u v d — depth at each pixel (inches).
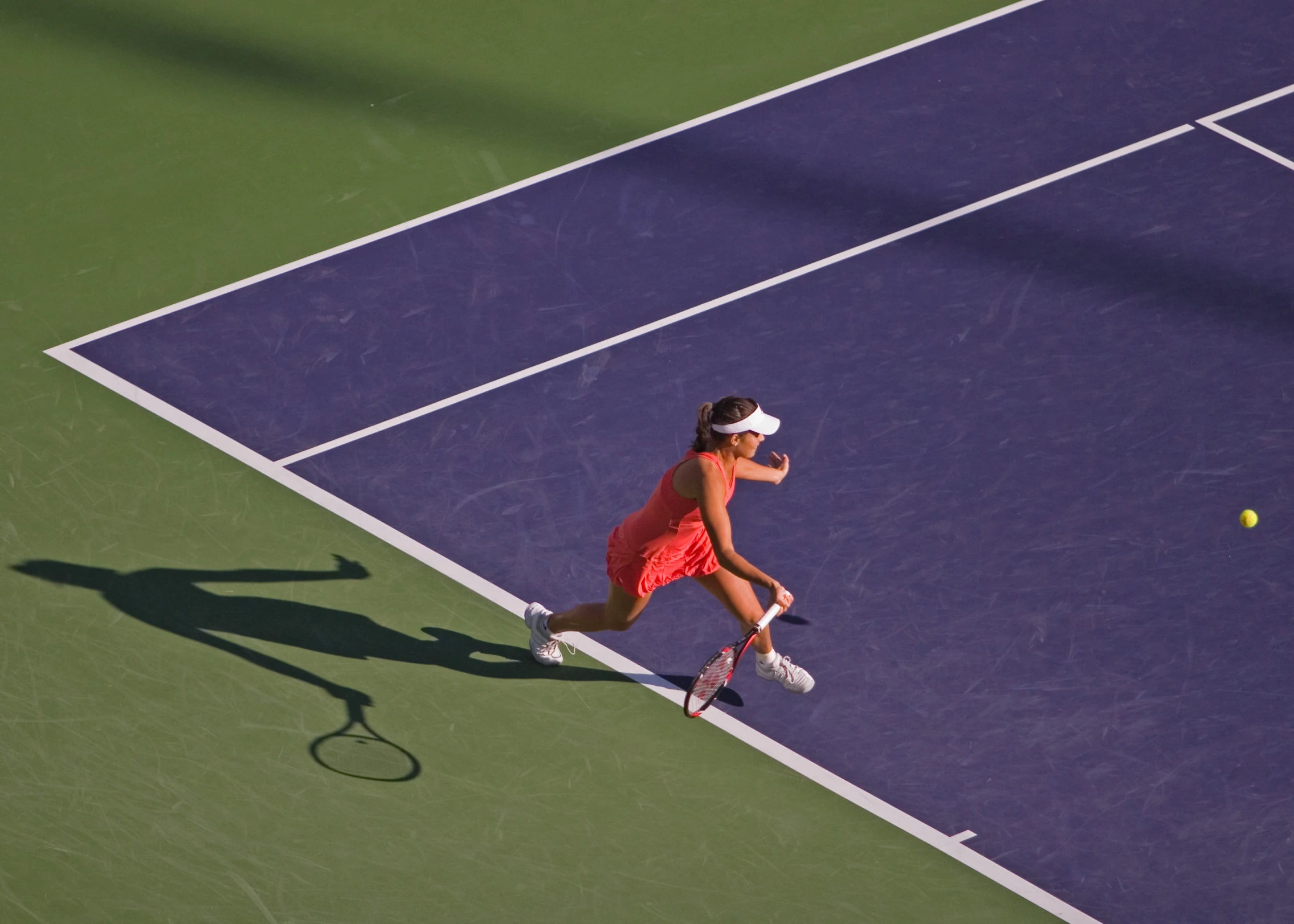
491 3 2459.4
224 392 1844.2
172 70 2325.3
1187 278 1988.2
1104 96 2269.9
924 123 2229.3
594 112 2262.6
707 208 2100.1
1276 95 2267.5
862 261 2018.9
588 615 1509.6
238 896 1353.3
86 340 1908.2
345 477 1744.6
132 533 1665.8
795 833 1423.5
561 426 1808.6
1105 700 1530.5
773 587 1393.9
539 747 1488.7
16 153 2181.3
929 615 1609.3
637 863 1395.2
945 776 1471.5
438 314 1950.1
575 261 2022.6
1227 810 1440.7
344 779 1450.5
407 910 1350.9
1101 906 1371.8
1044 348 1898.4
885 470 1755.7
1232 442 1785.2
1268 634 1585.9
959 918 1360.7
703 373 1871.3
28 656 1537.9
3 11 2418.8
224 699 1512.1
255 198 2121.1
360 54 2363.4
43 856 1373.0
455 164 2174.0
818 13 2440.9
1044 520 1702.8
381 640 1574.8
